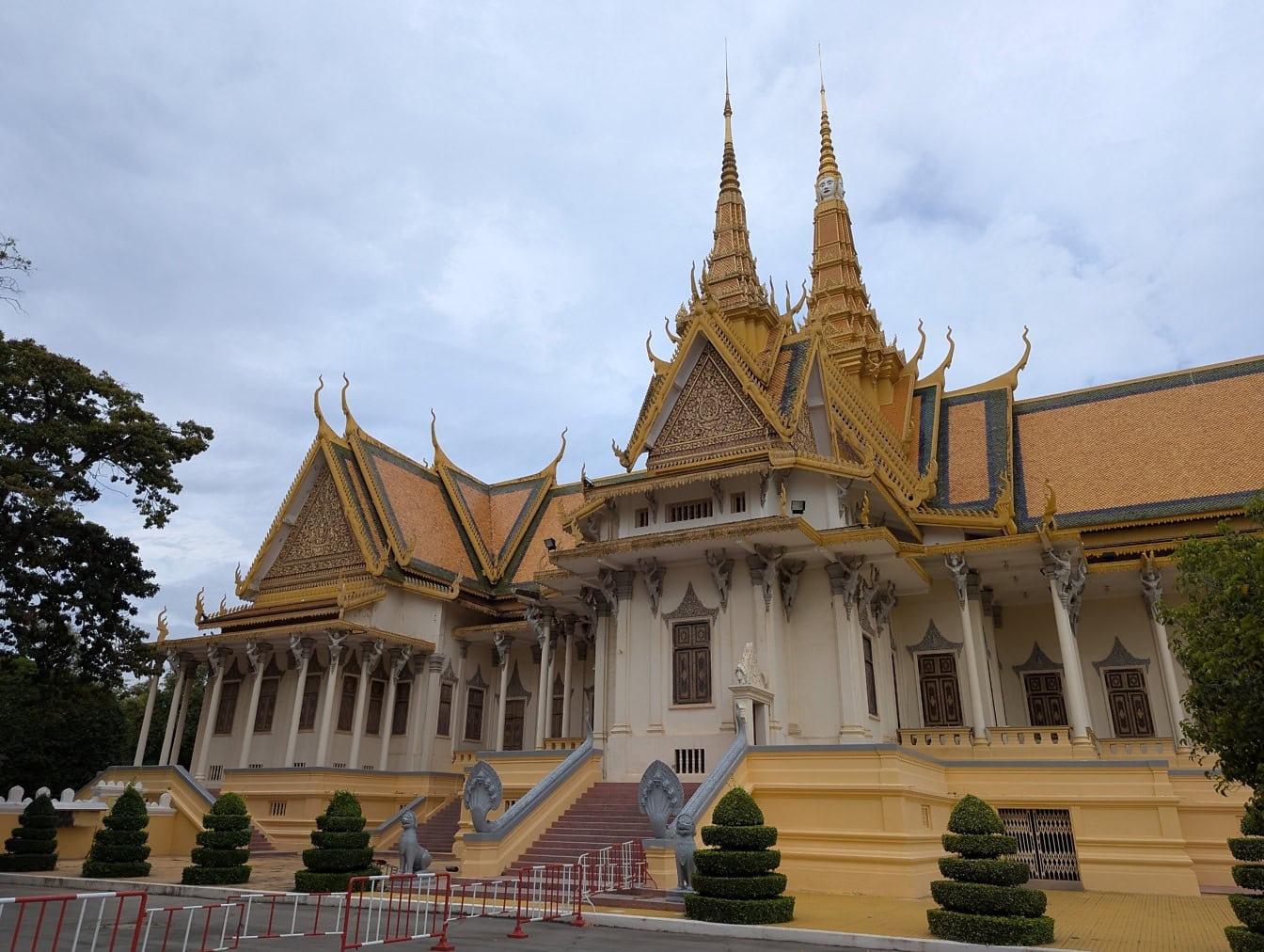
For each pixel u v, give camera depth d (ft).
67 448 85.71
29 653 85.97
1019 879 44.80
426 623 126.82
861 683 84.43
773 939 45.16
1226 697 39.27
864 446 101.55
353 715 118.52
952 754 85.10
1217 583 42.24
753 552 85.25
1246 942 37.37
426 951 41.75
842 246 170.09
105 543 90.48
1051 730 82.64
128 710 192.03
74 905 59.52
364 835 66.74
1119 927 50.78
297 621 116.98
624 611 92.02
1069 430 115.34
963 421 121.90
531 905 55.42
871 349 129.49
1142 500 102.68
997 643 102.99
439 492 148.46
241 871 69.97
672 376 102.37
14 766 147.02
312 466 135.03
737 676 75.92
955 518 98.07
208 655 125.39
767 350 104.78
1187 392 110.42
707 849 56.13
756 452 92.43
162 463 92.22
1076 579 90.94
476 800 68.95
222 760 123.85
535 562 140.97
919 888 62.54
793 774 69.36
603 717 94.02
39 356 86.43
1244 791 73.61
